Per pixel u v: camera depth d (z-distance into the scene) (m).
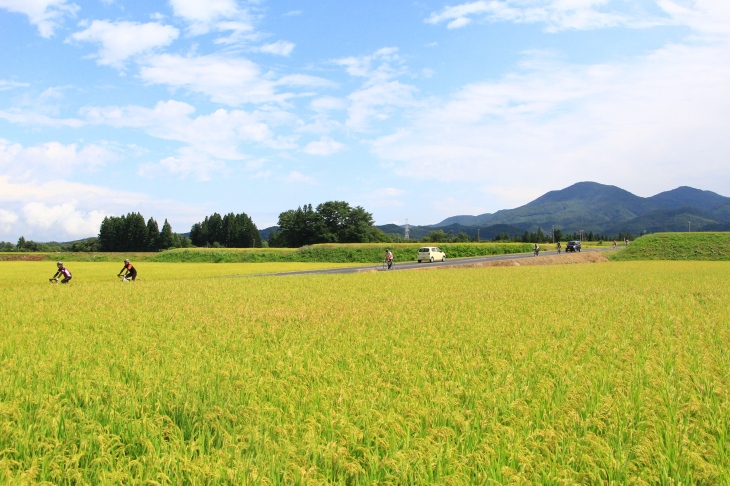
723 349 12.02
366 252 93.81
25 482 5.06
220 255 93.44
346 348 12.01
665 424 6.77
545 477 5.32
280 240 169.62
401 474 5.36
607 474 5.45
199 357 11.22
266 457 5.74
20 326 15.97
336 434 6.48
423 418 7.02
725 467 5.67
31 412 7.23
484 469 5.54
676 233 93.19
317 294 26.62
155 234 182.75
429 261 75.50
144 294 26.75
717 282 34.38
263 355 11.36
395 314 18.28
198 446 6.04
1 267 65.88
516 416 7.08
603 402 7.48
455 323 16.17
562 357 10.93
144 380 8.83
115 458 5.82
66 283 35.59
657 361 10.66
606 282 34.69
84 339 13.48
